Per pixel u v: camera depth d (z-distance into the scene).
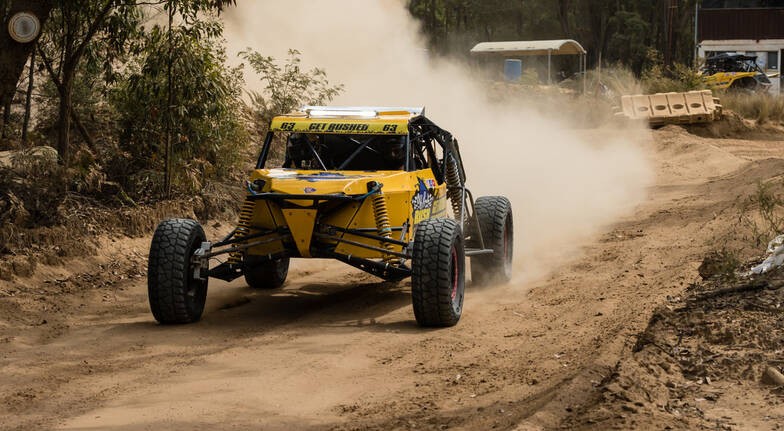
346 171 10.62
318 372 7.99
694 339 8.04
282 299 11.47
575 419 6.14
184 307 9.73
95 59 16.12
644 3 80.00
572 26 83.06
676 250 12.95
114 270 12.74
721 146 31.42
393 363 8.26
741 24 64.88
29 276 11.66
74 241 12.86
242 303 11.25
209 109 15.74
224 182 17.48
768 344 7.75
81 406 7.20
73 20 15.09
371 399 7.25
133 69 16.50
